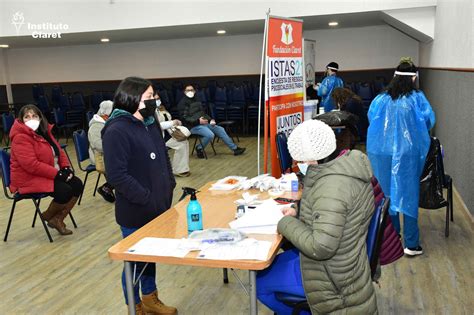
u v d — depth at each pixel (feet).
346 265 5.46
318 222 5.24
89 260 11.73
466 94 14.03
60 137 35.06
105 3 25.40
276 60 12.39
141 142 7.54
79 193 13.69
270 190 8.83
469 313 8.48
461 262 10.61
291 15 23.53
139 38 33.83
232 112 31.99
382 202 6.16
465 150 14.08
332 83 24.07
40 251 12.46
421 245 11.66
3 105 38.32
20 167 12.78
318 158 5.47
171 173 8.66
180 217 7.42
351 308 5.61
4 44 34.01
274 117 12.39
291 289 6.15
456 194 15.56
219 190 9.04
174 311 8.45
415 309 8.71
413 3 22.03
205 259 5.61
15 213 16.07
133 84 7.46
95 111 34.86
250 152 26.40
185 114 25.07
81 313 9.05
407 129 10.39
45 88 39.40
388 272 10.29
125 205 7.69
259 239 6.19
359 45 32.65
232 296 9.55
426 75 27.04
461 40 15.25
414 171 10.52
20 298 9.78
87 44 37.63
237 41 34.73
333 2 22.99
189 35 33.14
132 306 6.44
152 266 8.21
